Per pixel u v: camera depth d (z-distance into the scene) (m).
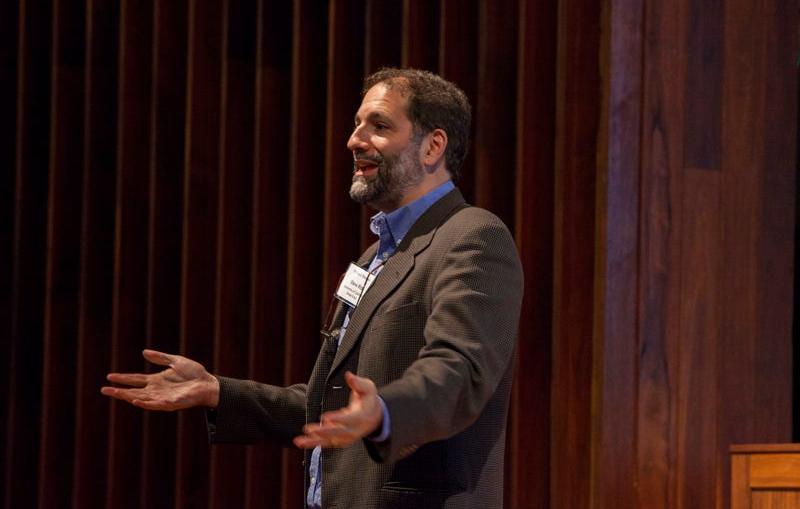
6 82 11.45
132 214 10.74
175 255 10.66
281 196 10.17
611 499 8.41
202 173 10.45
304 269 9.89
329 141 9.65
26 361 11.23
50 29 11.36
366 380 4.09
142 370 10.67
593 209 8.63
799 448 7.00
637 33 8.59
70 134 11.12
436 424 4.31
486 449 5.11
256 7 10.44
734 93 8.95
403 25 9.48
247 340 10.27
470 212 5.23
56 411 11.02
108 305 10.91
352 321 5.24
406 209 5.56
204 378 5.67
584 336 8.62
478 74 9.20
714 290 8.78
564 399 8.58
